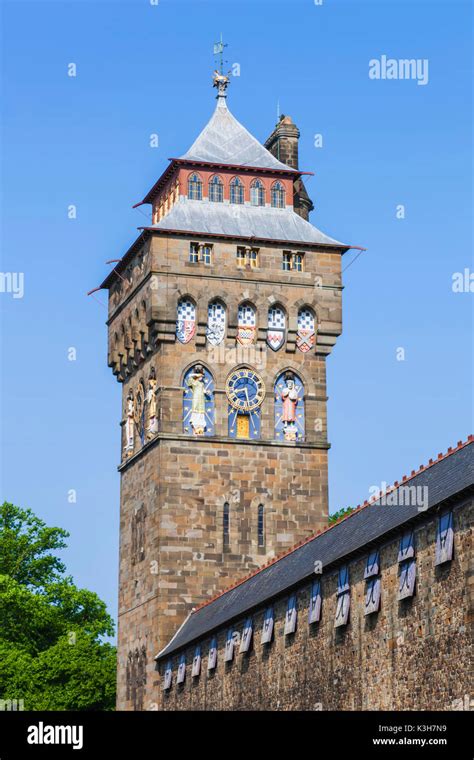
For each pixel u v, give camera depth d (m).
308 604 78.25
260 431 111.19
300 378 112.81
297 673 79.06
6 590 134.38
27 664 129.00
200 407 110.44
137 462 114.50
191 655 98.75
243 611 87.00
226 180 115.75
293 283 113.56
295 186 121.31
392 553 68.31
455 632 61.28
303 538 110.00
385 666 68.12
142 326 113.00
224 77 121.31
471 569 60.19
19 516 145.75
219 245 112.69
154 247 111.44
